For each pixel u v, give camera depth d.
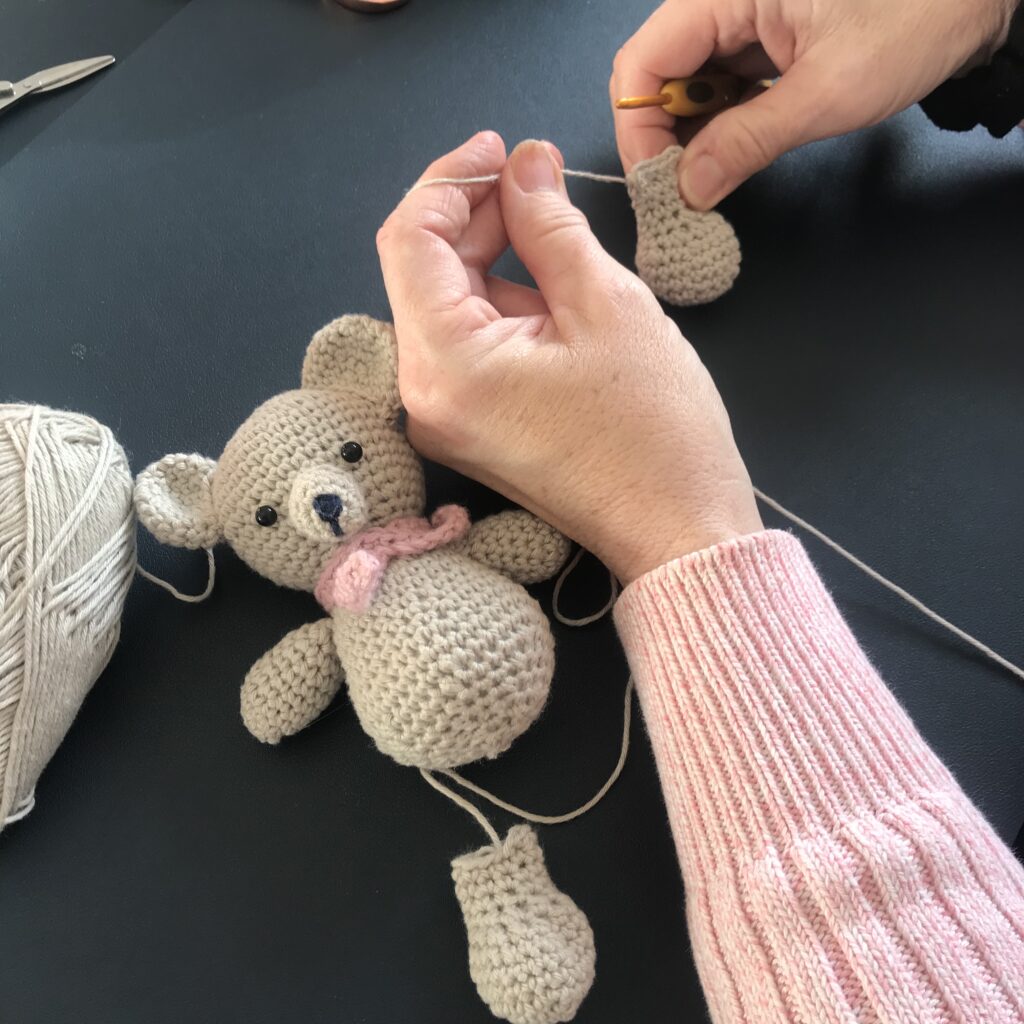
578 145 0.66
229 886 0.48
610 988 0.46
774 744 0.39
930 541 0.55
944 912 0.35
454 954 0.46
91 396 0.59
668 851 0.48
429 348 0.46
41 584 0.44
